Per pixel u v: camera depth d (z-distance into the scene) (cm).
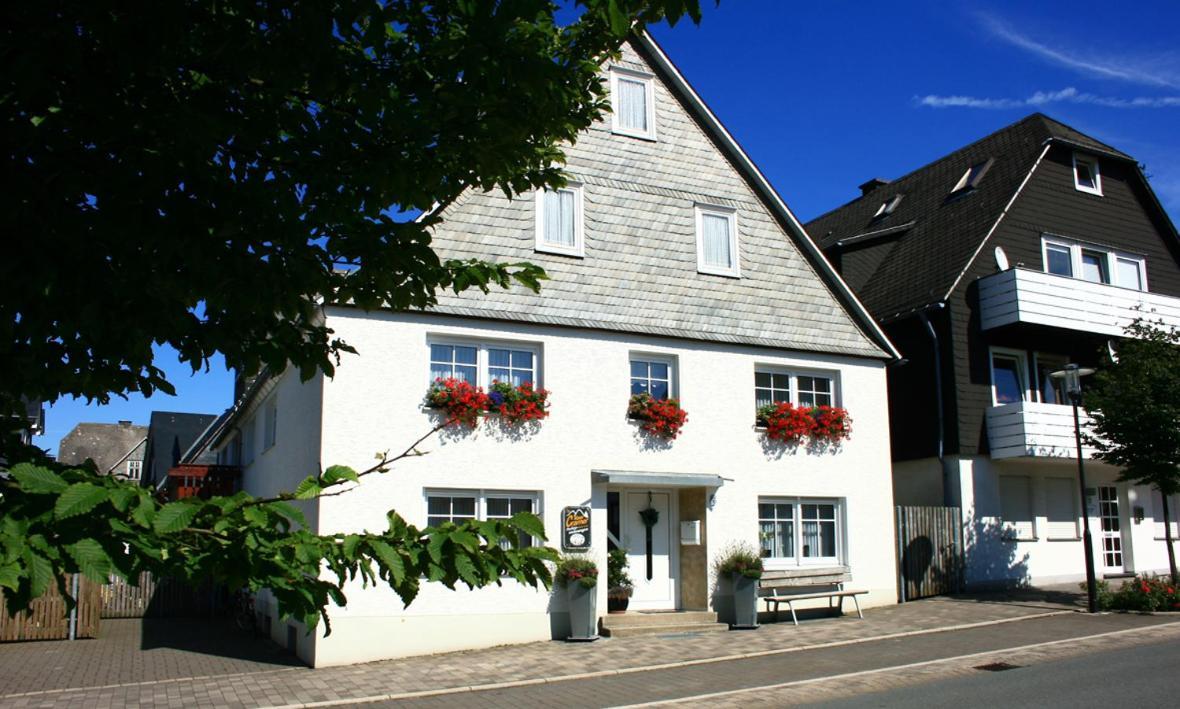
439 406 1372
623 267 1576
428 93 374
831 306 1781
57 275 311
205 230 339
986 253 1995
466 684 1097
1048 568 1972
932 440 1931
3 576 216
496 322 1446
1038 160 2095
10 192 301
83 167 322
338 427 1307
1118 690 966
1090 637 1316
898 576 1753
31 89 292
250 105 365
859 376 1780
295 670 1211
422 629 1302
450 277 440
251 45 336
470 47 349
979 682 1039
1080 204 2175
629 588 1516
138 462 6981
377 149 388
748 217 1730
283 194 367
